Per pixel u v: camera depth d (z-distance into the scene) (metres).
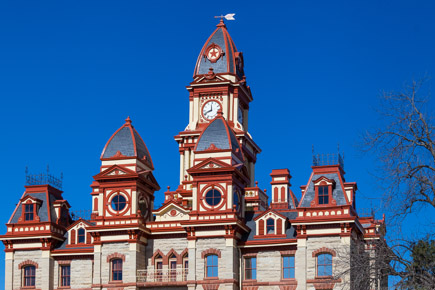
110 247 91.94
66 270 95.44
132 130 97.25
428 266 51.28
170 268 92.56
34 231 95.62
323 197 88.00
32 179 99.31
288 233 90.38
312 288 85.81
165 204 94.12
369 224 94.38
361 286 54.09
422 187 47.25
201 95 107.00
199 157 92.88
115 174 93.19
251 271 90.25
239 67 110.06
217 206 90.00
